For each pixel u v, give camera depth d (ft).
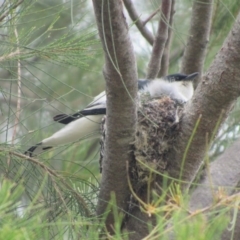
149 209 11.27
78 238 14.49
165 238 10.50
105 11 15.93
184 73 27.30
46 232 11.80
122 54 16.76
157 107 21.75
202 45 26.30
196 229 9.72
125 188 19.97
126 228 20.57
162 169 19.80
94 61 32.14
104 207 19.79
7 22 17.65
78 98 31.86
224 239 21.25
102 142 22.72
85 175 24.41
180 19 30.81
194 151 18.95
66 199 17.88
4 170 17.24
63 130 23.77
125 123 18.47
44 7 28.35
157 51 25.27
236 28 17.48
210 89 18.11
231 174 22.30
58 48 17.63
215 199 11.23
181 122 19.36
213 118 18.39
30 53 17.49
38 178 17.33
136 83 17.69
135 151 19.83
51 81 31.45
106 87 17.76
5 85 29.48
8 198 10.83
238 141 23.71
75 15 28.27
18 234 10.00
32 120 29.81
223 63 17.75
